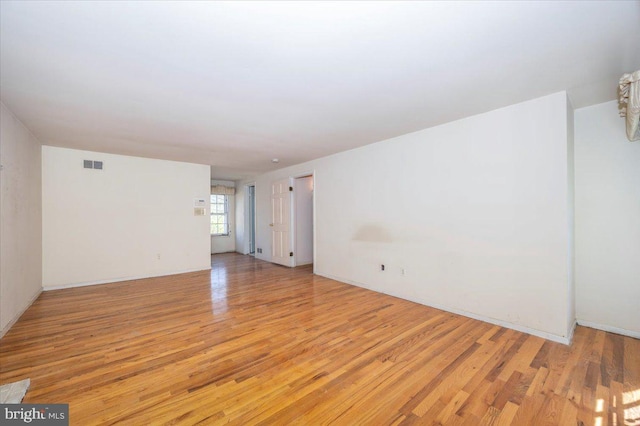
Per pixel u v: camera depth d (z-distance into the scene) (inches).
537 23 60.5
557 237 97.3
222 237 330.6
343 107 107.7
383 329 108.6
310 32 62.9
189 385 73.7
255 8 55.0
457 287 124.6
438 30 62.7
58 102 100.8
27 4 53.1
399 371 79.9
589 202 107.7
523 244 104.9
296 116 116.8
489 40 66.7
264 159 208.4
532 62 77.0
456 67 79.4
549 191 98.9
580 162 109.4
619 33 64.1
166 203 209.8
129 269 193.5
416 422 60.9
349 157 179.0
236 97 97.7
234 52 70.7
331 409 64.9
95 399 67.9
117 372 79.6
